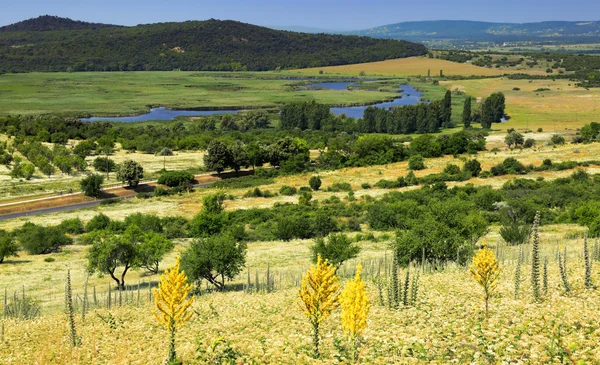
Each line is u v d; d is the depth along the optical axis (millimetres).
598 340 16500
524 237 53656
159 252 51188
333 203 93625
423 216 48969
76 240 73500
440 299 25719
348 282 16984
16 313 36031
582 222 65312
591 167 111688
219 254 41844
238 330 25047
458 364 16516
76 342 24781
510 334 18156
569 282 25516
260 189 109375
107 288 47656
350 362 17500
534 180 103312
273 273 47844
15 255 61781
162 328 27281
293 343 20562
